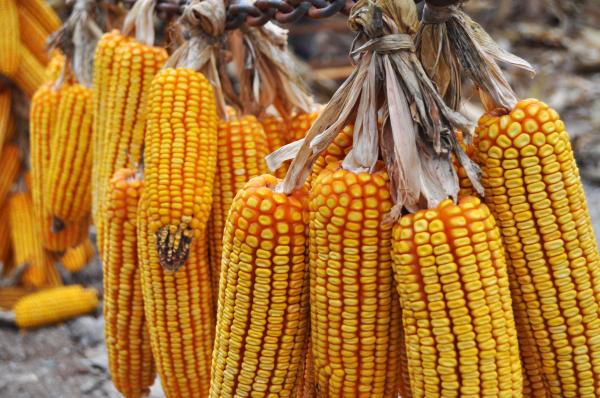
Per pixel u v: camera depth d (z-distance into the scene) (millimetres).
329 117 922
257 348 922
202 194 1029
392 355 916
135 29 1147
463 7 940
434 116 898
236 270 913
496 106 913
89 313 1839
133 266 1076
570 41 3500
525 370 938
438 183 894
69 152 1262
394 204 889
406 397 965
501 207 896
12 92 1793
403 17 906
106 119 1135
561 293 895
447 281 869
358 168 901
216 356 943
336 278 895
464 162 895
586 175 2457
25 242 1850
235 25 1085
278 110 1147
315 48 3684
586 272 896
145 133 1104
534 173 887
